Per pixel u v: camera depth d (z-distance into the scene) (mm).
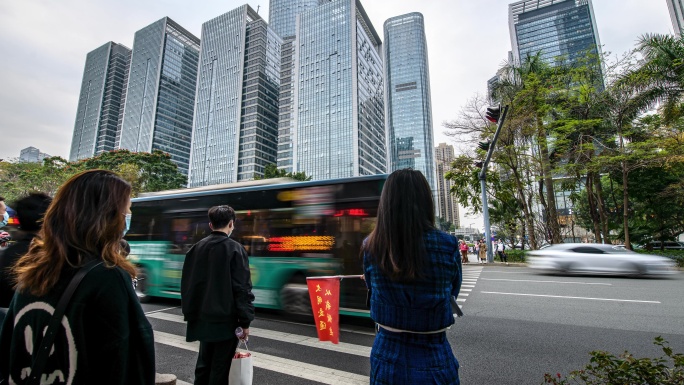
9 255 2090
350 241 5707
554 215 20172
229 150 106625
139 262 8016
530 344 4801
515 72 19797
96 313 1167
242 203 6855
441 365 1380
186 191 8102
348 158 95000
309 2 145375
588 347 4648
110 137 130125
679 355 2234
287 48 117750
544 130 18484
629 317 6258
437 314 1396
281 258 6230
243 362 2732
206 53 122125
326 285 3033
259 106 108625
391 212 1518
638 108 16750
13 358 1163
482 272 15141
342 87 100375
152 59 125062
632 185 21562
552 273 13219
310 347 4793
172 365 4145
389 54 141875
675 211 21297
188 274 2902
